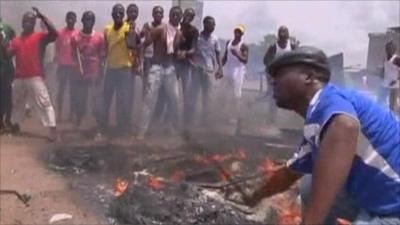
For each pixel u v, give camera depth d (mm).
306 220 2033
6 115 7680
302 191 2652
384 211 2152
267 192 2713
